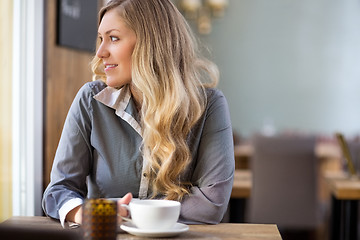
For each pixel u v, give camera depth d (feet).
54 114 12.80
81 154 5.79
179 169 5.64
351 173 12.06
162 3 5.84
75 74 14.17
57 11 12.93
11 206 10.67
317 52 26.63
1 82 10.32
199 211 5.42
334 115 26.61
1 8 10.36
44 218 5.48
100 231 3.94
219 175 5.69
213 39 26.99
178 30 5.88
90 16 15.05
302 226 14.11
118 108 5.77
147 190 5.68
